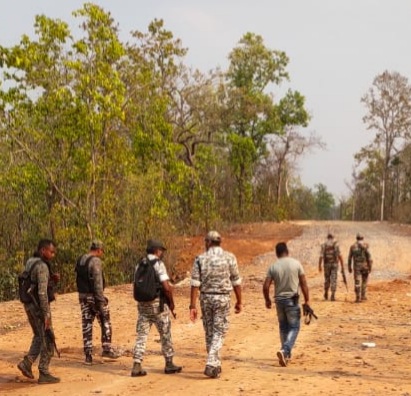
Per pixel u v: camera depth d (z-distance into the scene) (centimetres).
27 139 2977
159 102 3444
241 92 5981
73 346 1207
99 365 1049
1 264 3050
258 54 6669
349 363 1069
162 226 3152
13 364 1062
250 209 6575
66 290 2838
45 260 945
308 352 1164
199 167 5309
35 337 945
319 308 1817
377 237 4300
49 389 895
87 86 2819
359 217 11069
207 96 5069
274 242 4144
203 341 1273
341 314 1691
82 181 2944
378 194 9881
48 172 2934
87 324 1060
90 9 2850
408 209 6600
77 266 1074
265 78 6750
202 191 4766
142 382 929
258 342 1266
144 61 4222
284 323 1072
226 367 1033
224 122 5966
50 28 2838
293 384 908
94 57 2878
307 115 7025
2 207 3038
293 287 1059
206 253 982
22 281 937
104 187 3000
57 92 2791
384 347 1220
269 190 7788
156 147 3391
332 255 2008
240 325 1479
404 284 2472
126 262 3016
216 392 862
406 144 8225
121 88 2903
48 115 2884
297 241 4150
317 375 972
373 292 2231
